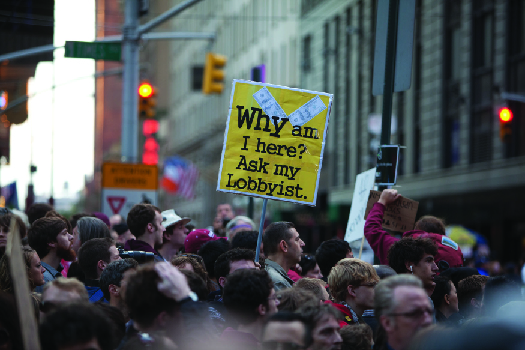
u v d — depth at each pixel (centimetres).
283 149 669
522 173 2461
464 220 2866
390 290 392
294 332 377
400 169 3294
